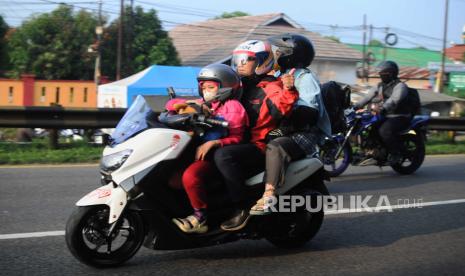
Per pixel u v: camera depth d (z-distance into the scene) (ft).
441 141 50.72
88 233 14.74
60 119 37.32
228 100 15.64
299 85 17.43
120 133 14.65
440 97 86.89
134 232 15.15
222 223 15.80
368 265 16.33
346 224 20.99
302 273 15.47
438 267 16.30
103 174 14.64
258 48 16.55
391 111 30.63
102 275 14.70
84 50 100.73
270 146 15.98
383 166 32.19
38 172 29.63
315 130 17.42
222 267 15.71
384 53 153.17
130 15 102.47
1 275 14.47
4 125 36.06
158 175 14.55
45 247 16.89
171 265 15.69
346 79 117.39
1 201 22.82
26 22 101.50
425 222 21.59
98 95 73.10
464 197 26.45
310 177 17.37
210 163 15.29
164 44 104.37
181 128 15.05
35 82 80.18
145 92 67.31
